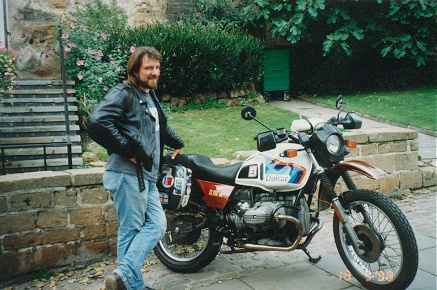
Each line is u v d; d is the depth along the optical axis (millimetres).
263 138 3402
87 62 8430
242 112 3582
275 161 3531
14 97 7965
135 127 3023
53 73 9914
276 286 3480
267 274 3711
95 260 4078
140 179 3039
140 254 3082
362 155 5520
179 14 11070
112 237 4133
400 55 10914
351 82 12211
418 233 4426
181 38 8859
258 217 3430
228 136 7148
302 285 3480
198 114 8836
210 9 10898
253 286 3502
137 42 8734
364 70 12219
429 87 11969
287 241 3490
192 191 3893
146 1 10766
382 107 9742
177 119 8344
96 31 8836
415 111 9281
